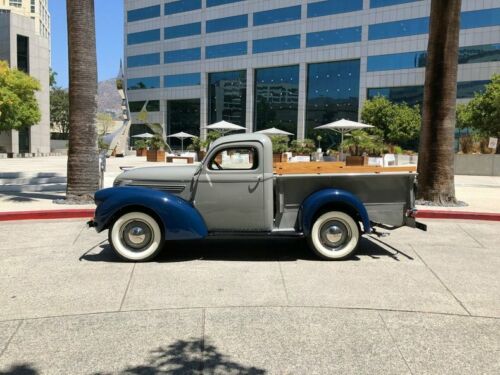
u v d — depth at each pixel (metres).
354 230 6.88
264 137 6.87
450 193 12.16
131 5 77.94
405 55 54.06
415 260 6.96
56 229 9.17
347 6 57.56
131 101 79.81
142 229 6.73
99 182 12.48
